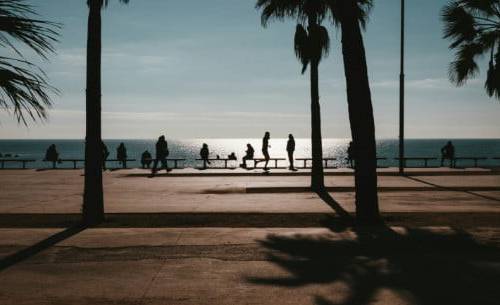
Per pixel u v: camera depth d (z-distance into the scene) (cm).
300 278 681
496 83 1992
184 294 615
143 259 787
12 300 594
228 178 2445
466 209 1338
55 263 764
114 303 584
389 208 1363
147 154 3356
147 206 1431
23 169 3203
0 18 497
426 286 641
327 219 1179
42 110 517
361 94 1144
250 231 1006
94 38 1141
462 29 1961
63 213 1305
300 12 1873
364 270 718
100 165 1162
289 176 2556
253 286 646
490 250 841
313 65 1880
